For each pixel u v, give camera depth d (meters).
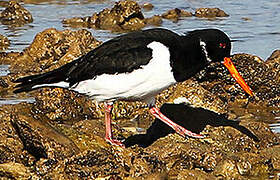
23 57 16.45
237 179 9.91
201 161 10.22
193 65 10.07
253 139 10.89
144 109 12.66
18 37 19.02
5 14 21.03
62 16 21.73
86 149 9.98
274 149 10.56
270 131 11.20
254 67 13.50
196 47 10.03
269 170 10.24
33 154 10.27
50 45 16.59
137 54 9.67
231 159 10.16
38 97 12.77
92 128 11.22
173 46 9.77
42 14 21.98
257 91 13.51
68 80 10.20
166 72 9.80
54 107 12.62
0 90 14.34
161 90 10.12
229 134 10.82
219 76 13.53
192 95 11.97
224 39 10.20
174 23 20.61
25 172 9.71
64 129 10.52
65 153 9.84
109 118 10.38
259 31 18.91
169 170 10.05
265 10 21.73
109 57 9.79
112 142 10.31
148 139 11.12
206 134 10.84
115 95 10.05
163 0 24.02
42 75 10.42
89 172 9.61
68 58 14.48
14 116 10.28
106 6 23.12
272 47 16.98
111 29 20.22
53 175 9.53
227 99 13.51
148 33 9.95
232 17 21.03
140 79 9.75
